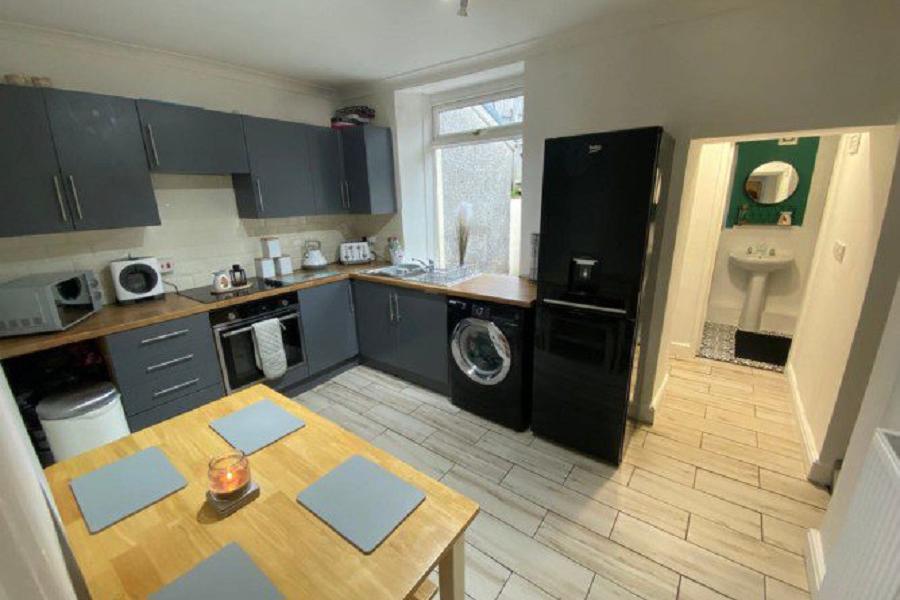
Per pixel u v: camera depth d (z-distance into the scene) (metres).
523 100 2.67
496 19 2.14
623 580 1.59
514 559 1.69
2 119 1.85
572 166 1.98
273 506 0.98
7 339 1.85
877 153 1.90
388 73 3.05
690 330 3.54
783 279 4.00
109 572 0.82
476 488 2.09
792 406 2.76
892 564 0.88
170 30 2.18
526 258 2.90
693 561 1.66
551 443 2.46
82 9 1.89
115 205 2.22
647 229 1.87
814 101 1.81
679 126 2.14
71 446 1.92
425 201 3.68
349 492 1.02
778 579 1.58
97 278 2.40
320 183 3.23
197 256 2.86
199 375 2.44
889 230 1.68
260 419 1.36
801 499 1.96
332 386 3.21
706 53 2.00
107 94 2.36
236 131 2.67
